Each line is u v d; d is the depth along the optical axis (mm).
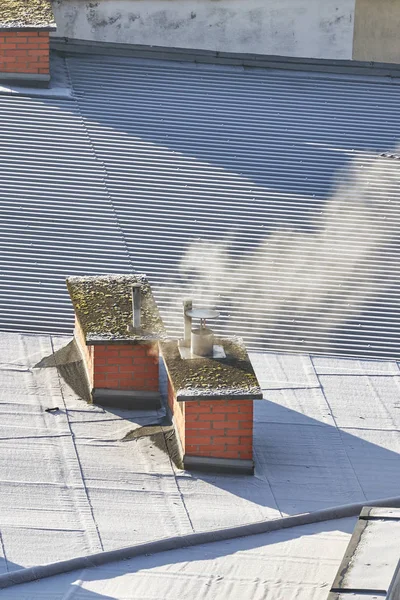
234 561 30047
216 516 31719
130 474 33219
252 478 33594
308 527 31688
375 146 53312
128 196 47375
